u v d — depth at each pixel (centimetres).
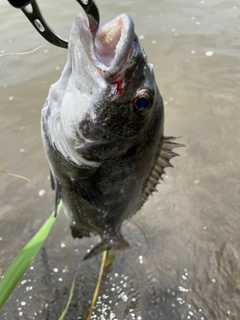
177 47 108
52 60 99
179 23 119
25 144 79
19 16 119
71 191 38
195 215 67
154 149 36
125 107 29
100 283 58
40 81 92
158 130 34
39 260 61
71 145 31
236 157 77
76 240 65
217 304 55
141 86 29
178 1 134
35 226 65
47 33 28
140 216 68
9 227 65
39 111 85
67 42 29
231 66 100
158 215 68
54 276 59
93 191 35
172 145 40
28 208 68
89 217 45
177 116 86
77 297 57
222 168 75
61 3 127
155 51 106
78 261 62
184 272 59
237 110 88
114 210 43
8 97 88
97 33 28
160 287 58
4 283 31
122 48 26
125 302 56
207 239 63
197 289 57
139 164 35
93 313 55
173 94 92
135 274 59
